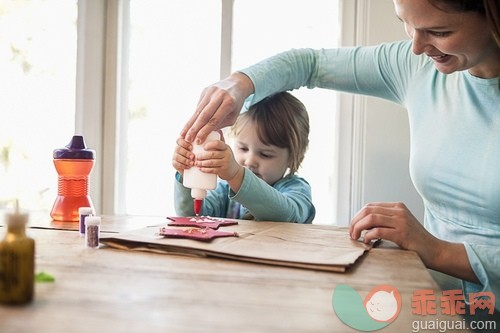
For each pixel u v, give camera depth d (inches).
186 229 32.0
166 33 64.9
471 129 37.0
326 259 25.1
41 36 66.0
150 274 21.7
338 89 50.5
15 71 66.7
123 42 65.5
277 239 32.0
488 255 31.0
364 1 59.1
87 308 16.6
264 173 57.0
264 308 17.4
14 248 16.7
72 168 40.9
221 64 62.8
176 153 41.1
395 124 58.3
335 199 62.9
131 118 66.1
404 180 58.5
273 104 56.9
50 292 18.4
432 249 31.3
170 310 16.7
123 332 14.4
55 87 66.2
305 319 16.5
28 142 66.9
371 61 46.9
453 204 38.2
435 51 33.2
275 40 63.4
